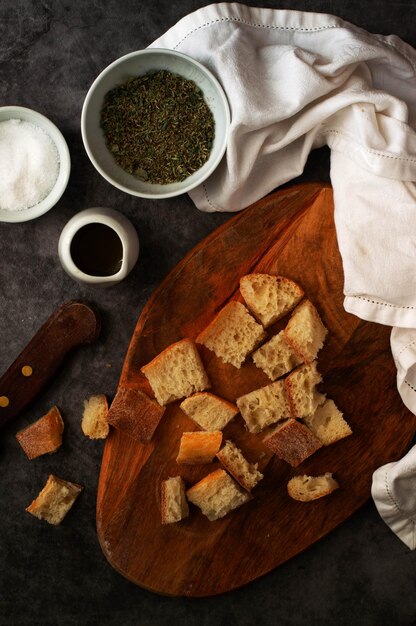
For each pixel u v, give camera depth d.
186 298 0.73
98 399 0.75
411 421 0.74
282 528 0.75
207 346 0.73
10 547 0.79
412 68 0.72
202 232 0.77
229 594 0.79
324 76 0.69
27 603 0.79
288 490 0.74
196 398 0.72
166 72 0.71
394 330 0.73
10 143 0.72
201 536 0.75
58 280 0.77
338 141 0.71
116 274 0.70
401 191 0.70
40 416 0.77
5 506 0.78
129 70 0.71
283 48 0.70
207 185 0.74
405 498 0.74
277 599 0.79
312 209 0.73
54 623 0.79
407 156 0.69
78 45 0.75
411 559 0.79
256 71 0.70
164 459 0.74
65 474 0.78
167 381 0.72
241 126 0.69
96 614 0.79
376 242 0.71
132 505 0.74
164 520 0.73
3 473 0.78
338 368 0.74
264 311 0.73
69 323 0.74
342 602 0.79
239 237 0.72
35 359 0.75
